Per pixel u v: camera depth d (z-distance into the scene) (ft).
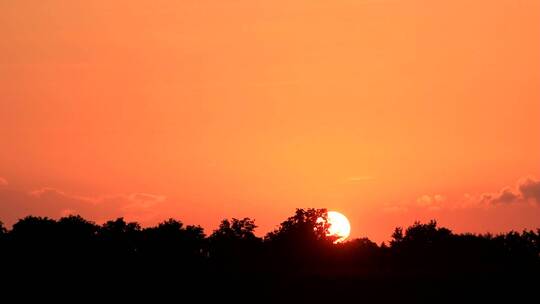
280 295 396.37
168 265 455.22
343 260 450.71
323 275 419.54
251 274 431.43
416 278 404.98
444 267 428.97
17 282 426.92
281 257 458.09
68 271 444.55
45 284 424.87
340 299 383.24
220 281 423.23
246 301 389.80
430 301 368.68
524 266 428.15
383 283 401.29
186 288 415.85
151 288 416.87
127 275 439.63
